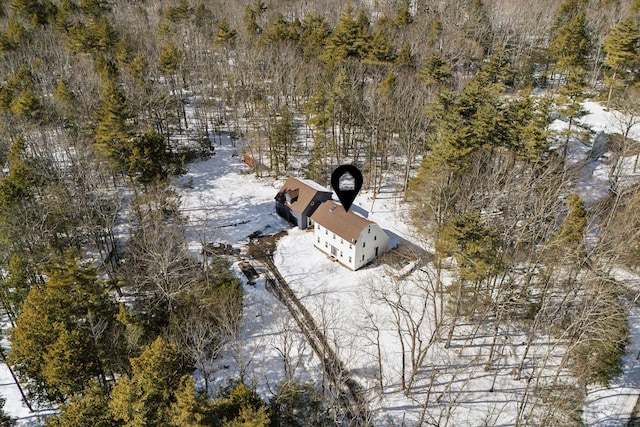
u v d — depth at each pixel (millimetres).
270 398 32656
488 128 45875
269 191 59312
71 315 30094
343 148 64562
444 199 42938
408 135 54031
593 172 55688
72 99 60188
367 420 28906
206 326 33375
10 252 37469
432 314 40469
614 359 33938
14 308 34688
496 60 64812
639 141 55344
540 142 45781
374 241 46562
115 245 45812
